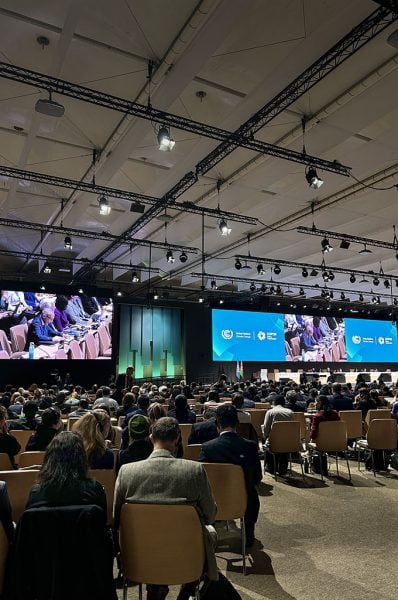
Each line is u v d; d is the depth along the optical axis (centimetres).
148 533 220
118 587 309
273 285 2053
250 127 672
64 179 895
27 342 1509
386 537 392
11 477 283
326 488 557
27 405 570
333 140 748
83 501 195
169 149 643
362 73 606
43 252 1545
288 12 506
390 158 836
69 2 461
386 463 685
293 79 585
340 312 2198
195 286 2147
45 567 181
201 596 243
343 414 690
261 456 763
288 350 2161
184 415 586
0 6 495
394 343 2488
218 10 473
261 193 1030
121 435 519
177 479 227
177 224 1259
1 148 827
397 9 446
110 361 1717
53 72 576
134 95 661
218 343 2012
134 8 501
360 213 1134
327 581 310
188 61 552
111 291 1669
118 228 1235
